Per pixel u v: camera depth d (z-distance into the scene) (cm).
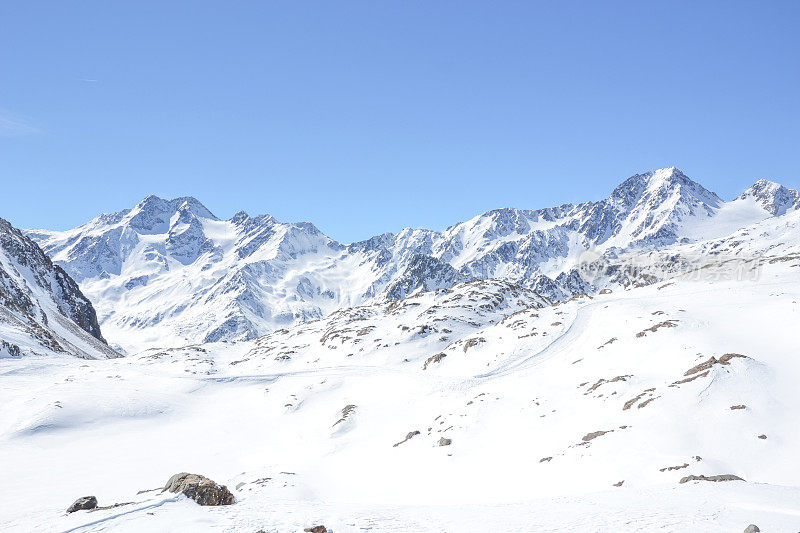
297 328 19562
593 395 6047
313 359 14175
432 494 4391
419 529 2231
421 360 12375
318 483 5309
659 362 6562
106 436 8638
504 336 11500
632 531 2033
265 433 8975
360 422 8450
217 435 8894
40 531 2247
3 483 6028
